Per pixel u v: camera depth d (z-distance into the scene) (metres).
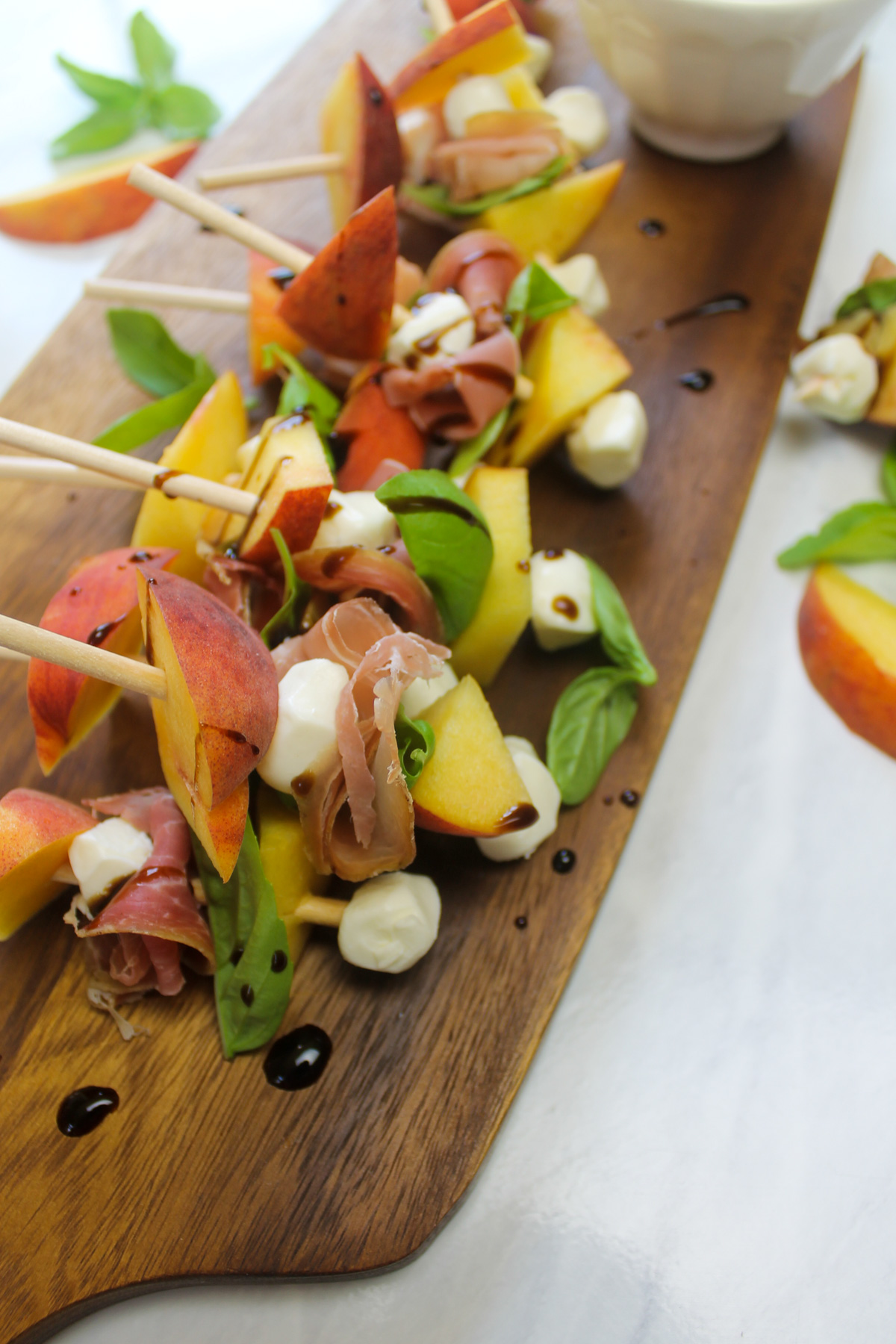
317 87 0.54
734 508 0.45
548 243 0.49
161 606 0.34
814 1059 0.39
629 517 0.45
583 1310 0.37
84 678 0.38
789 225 0.51
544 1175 0.38
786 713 0.44
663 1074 0.39
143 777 0.41
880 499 0.47
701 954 0.41
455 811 0.37
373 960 0.37
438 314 0.43
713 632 0.45
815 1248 0.37
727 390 0.47
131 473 0.38
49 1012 0.38
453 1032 0.37
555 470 0.45
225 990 0.37
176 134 0.57
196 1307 0.36
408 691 0.38
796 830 0.42
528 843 0.39
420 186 0.49
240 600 0.38
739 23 0.46
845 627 0.45
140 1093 0.37
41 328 0.53
